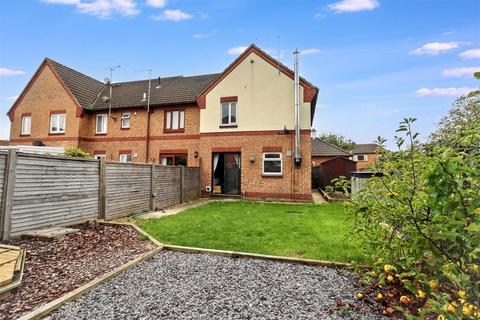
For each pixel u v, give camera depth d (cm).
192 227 695
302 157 1329
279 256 464
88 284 349
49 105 1814
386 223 329
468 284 212
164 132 1670
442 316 208
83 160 720
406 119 298
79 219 703
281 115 1374
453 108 1389
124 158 1739
